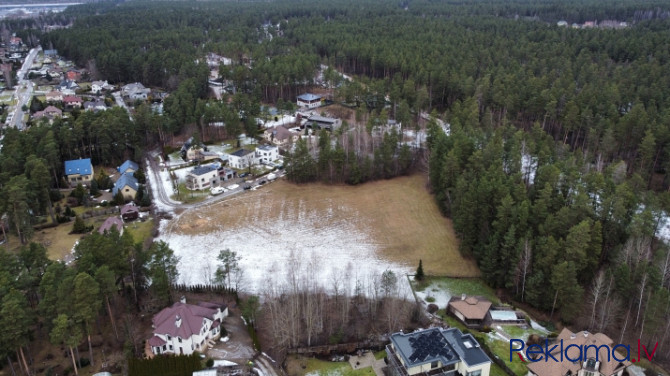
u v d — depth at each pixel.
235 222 102.44
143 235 96.62
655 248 79.81
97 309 61.81
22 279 64.12
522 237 76.31
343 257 89.56
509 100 134.50
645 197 86.81
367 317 72.62
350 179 118.62
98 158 132.50
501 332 68.31
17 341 57.25
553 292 70.56
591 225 75.75
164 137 145.38
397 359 59.72
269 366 62.97
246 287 80.25
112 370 61.50
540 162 98.94
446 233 97.00
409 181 120.25
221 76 198.00
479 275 83.88
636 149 115.56
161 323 65.50
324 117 158.50
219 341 67.69
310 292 74.62
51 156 112.88
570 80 146.50
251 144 146.00
